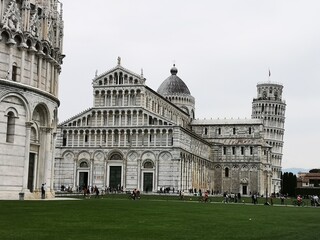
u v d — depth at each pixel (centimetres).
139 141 14675
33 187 7169
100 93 15012
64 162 15075
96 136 14950
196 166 16775
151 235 2791
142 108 14650
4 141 6494
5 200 6091
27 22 6900
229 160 19738
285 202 11419
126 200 8381
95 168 14850
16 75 6762
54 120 7694
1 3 6612
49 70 7500
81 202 6444
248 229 3369
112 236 2680
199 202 9094
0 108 6462
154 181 14412
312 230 3450
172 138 14438
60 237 2562
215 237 2802
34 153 7200
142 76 14762
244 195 18912
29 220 3409
